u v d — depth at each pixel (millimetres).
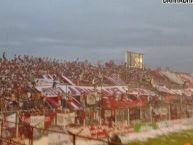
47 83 32406
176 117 36781
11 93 26609
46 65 38188
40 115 21703
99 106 29484
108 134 25750
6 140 17156
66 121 23312
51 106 27062
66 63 42156
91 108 26516
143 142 27562
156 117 33500
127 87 40531
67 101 28609
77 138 22469
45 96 27562
